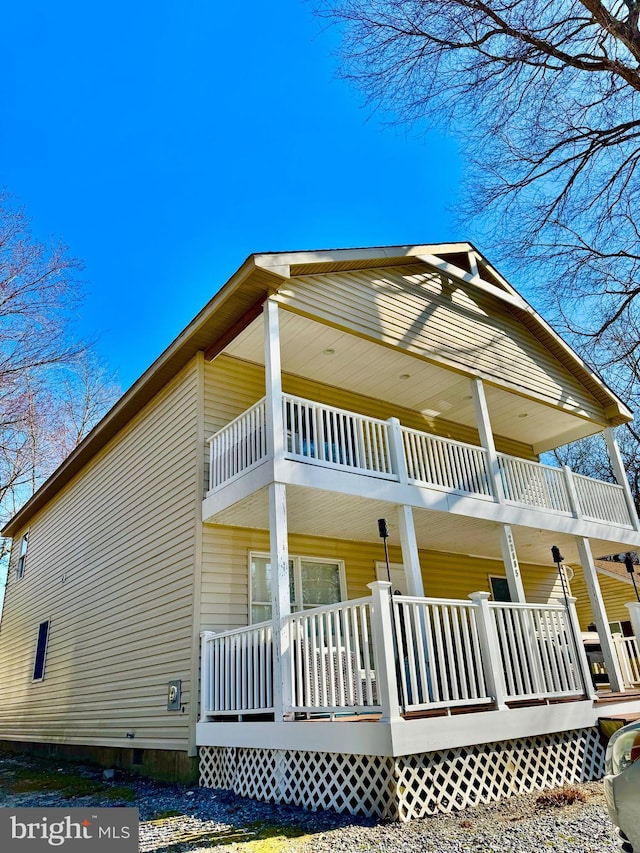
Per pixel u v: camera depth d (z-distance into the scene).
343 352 9.13
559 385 11.89
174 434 9.16
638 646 9.16
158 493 9.34
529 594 13.56
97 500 11.88
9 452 13.45
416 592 7.33
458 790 5.11
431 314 9.66
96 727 10.02
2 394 12.34
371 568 10.04
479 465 9.27
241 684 6.48
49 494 14.62
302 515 8.21
